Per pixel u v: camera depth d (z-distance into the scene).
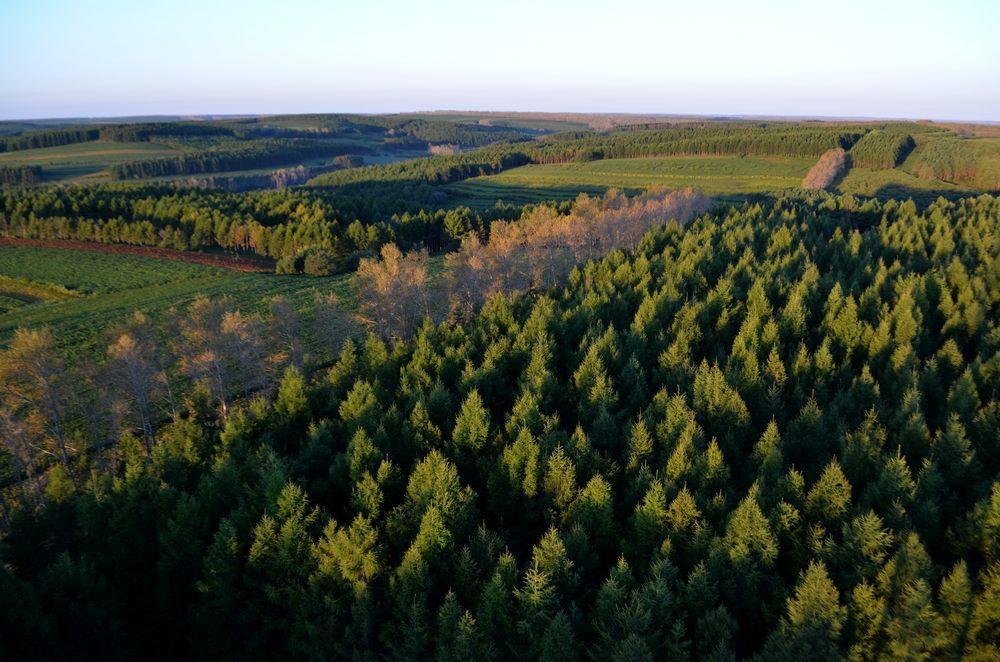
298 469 41.88
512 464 40.19
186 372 56.12
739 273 76.25
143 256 133.12
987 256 74.25
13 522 39.00
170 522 35.50
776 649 26.56
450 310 79.31
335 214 146.88
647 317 62.59
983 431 40.78
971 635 27.06
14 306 101.25
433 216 148.75
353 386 55.28
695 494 35.41
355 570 33.38
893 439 40.97
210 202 155.75
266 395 61.69
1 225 143.00
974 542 31.16
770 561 30.78
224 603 34.22
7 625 29.55
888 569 28.28
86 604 32.28
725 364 54.62
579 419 48.00
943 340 59.88
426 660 30.34
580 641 28.98
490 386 52.56
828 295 67.69
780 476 38.59
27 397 48.81
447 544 33.72
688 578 29.72
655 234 99.75
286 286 112.50
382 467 39.78
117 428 53.56
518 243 92.81
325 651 32.25
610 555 36.19
